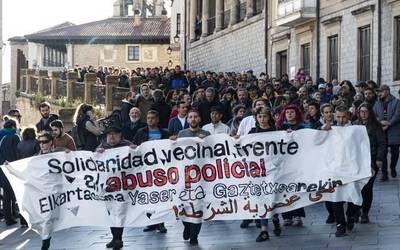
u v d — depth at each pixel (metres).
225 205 10.92
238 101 16.38
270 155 10.89
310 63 30.80
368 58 26.08
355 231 11.05
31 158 10.97
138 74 33.69
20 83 38.31
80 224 10.98
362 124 11.41
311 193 10.89
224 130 12.47
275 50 35.06
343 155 10.83
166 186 10.98
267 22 36.03
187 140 10.95
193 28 51.91
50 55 73.62
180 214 10.95
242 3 41.59
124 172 10.98
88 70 35.88
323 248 10.05
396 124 15.84
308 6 29.92
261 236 10.84
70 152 11.00
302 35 31.55
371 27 25.61
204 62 48.59
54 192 10.95
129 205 10.98
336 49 28.67
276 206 10.89
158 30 72.00
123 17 75.25
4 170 10.96
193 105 15.62
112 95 28.97
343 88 17.83
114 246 10.94
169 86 28.38
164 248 10.80
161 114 16.12
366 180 10.83
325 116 11.22
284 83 23.22
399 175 16.42
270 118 11.24
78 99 31.34
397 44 24.08
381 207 12.81
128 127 13.26
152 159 10.98
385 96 15.98
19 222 14.52
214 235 11.57
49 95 34.06
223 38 44.25
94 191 10.98
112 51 71.31
